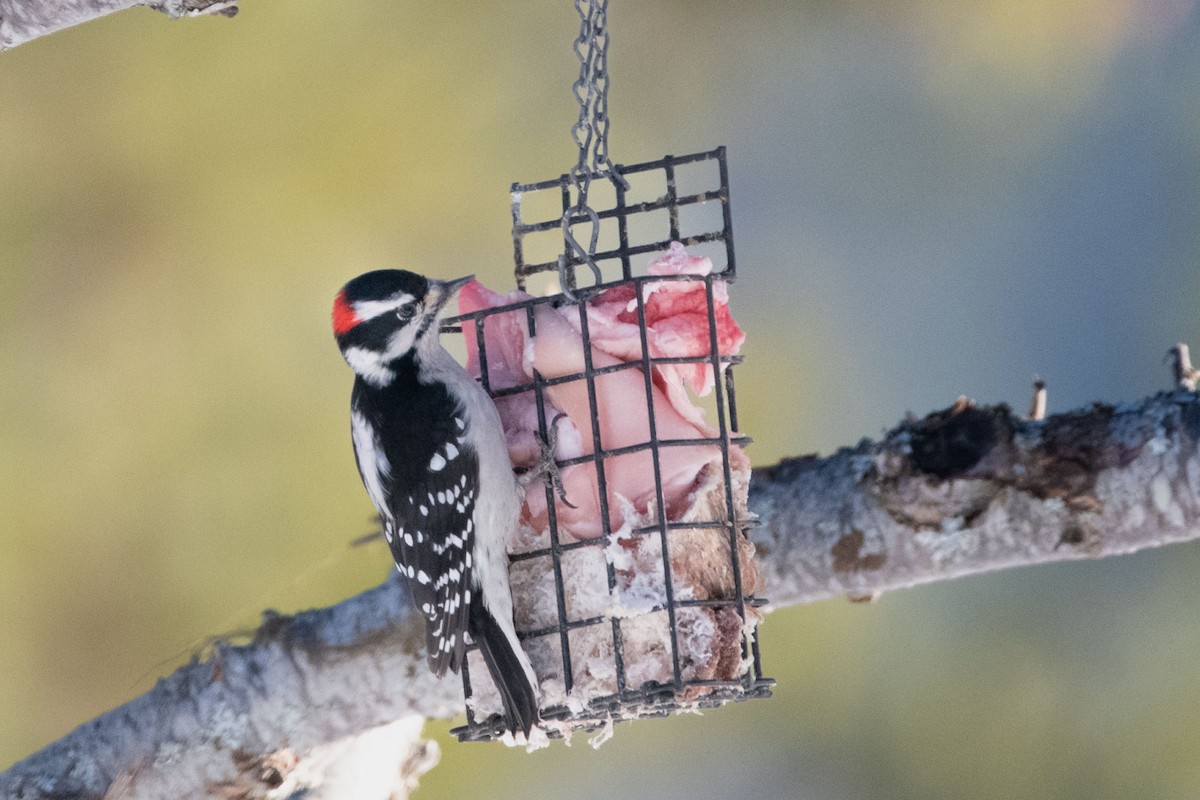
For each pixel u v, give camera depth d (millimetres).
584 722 8531
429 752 10289
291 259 13320
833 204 17500
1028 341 17109
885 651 13258
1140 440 8750
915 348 16922
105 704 12594
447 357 9000
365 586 12469
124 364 13117
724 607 8352
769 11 17844
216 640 9727
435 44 13953
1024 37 17984
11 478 12875
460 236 13695
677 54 17594
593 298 8531
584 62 8391
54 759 9578
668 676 8227
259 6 13680
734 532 8414
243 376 13055
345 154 13570
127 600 12648
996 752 13000
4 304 13211
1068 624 13180
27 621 12664
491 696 8812
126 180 13414
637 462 8297
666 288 8516
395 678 9516
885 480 9156
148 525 12781
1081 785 12781
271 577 12602
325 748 9664
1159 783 12781
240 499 12805
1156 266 17203
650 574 8227
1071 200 17547
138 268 13273
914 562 9164
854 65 17906
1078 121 17875
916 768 13000
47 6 8508
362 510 12750
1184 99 17703
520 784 12648
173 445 12953
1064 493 8844
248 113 13547
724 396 8594
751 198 17281
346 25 13797
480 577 8430
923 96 17922
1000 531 8984
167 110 13516
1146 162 17562
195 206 13430
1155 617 13000
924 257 17328
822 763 13164
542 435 8430
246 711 9555
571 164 14109
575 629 8352
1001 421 9008
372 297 8852
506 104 14148
